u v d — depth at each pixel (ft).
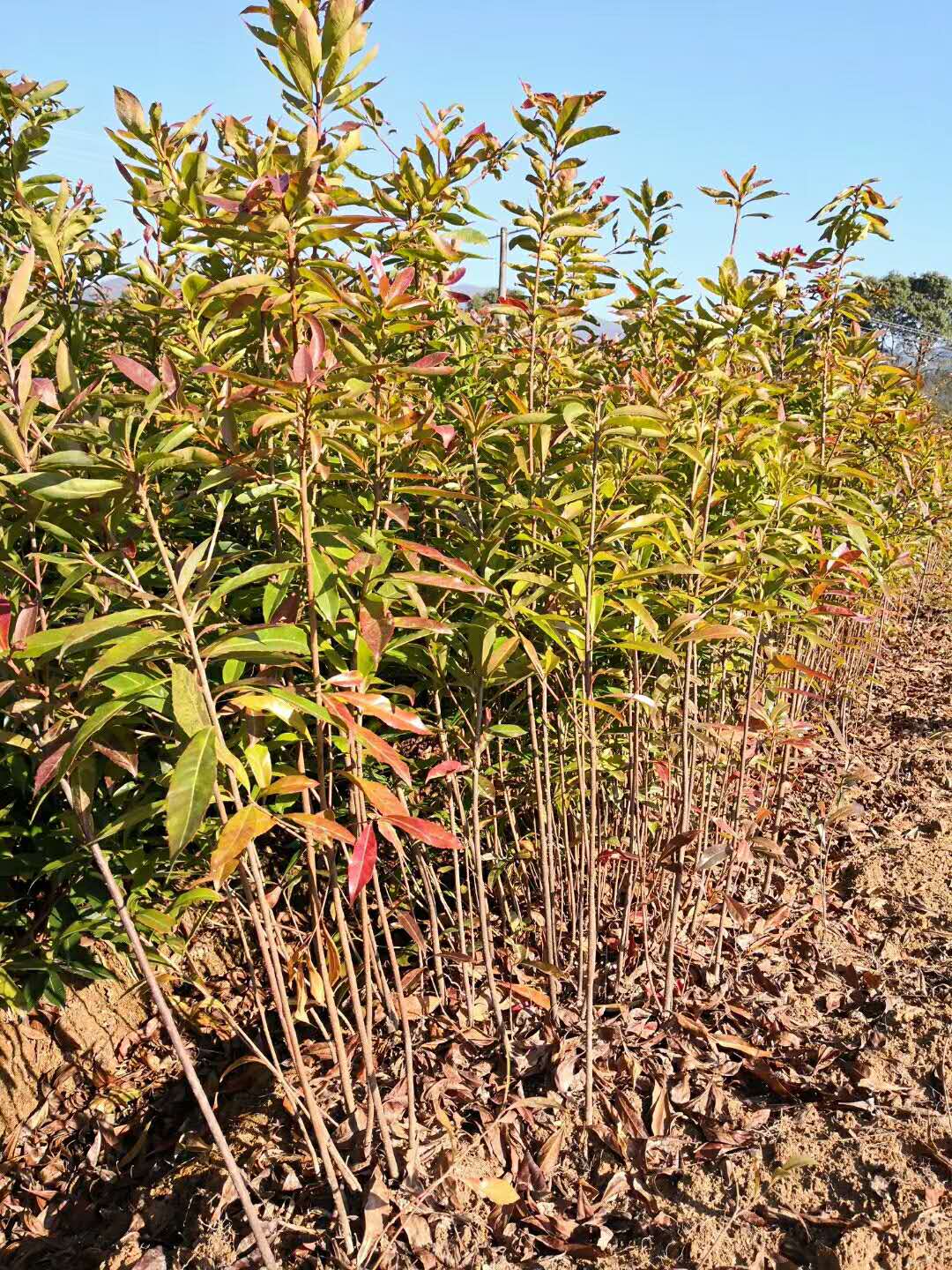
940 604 29.81
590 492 7.69
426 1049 8.64
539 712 10.05
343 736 6.46
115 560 5.99
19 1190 7.83
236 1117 8.00
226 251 7.39
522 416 7.41
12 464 6.04
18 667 5.24
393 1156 7.06
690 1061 8.75
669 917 9.29
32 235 8.08
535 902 10.79
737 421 10.03
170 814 4.31
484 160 9.15
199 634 5.42
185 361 7.32
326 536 6.75
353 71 5.84
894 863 12.75
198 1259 6.58
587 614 7.45
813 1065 8.82
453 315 10.51
